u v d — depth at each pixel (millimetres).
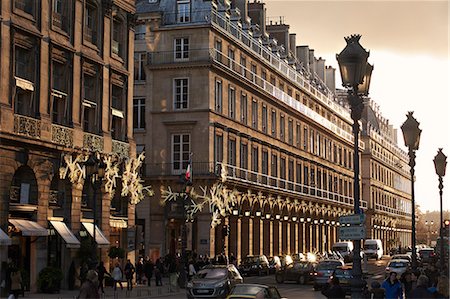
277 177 80000
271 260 66500
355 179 18906
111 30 48562
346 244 86250
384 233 146125
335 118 111188
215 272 36156
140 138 64250
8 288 35031
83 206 44469
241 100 70875
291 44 96000
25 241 39594
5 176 36844
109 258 46344
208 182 61906
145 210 63219
